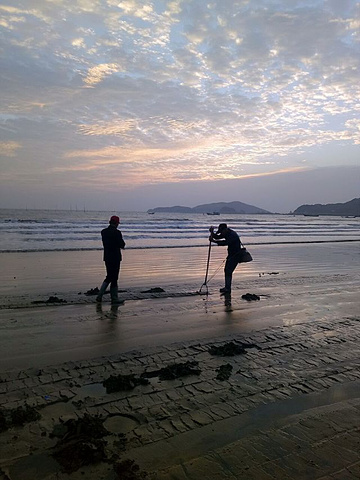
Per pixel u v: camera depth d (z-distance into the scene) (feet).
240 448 10.00
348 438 10.62
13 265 42.91
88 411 11.49
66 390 12.73
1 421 10.64
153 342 17.89
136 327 20.21
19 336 18.17
